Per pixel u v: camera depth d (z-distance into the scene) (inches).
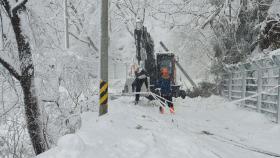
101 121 301.4
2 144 343.3
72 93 444.5
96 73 495.8
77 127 380.2
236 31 760.3
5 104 356.8
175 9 1013.2
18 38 307.3
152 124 313.4
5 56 307.6
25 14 315.3
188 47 1072.8
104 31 376.5
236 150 245.0
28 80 313.4
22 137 351.9
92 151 194.7
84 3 1029.2
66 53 426.0
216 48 815.7
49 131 360.5
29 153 349.1
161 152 203.0
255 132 343.9
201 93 805.9
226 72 734.5
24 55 309.6
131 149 205.6
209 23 879.7
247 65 559.2
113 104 495.5
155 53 747.4
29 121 318.3
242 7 750.5
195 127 354.0
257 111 504.1
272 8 735.7
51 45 381.7
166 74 471.8
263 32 724.0
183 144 224.1
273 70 462.6
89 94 478.6
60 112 400.5
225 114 503.8
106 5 376.8
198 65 1096.2
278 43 701.9
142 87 617.0
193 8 911.0
